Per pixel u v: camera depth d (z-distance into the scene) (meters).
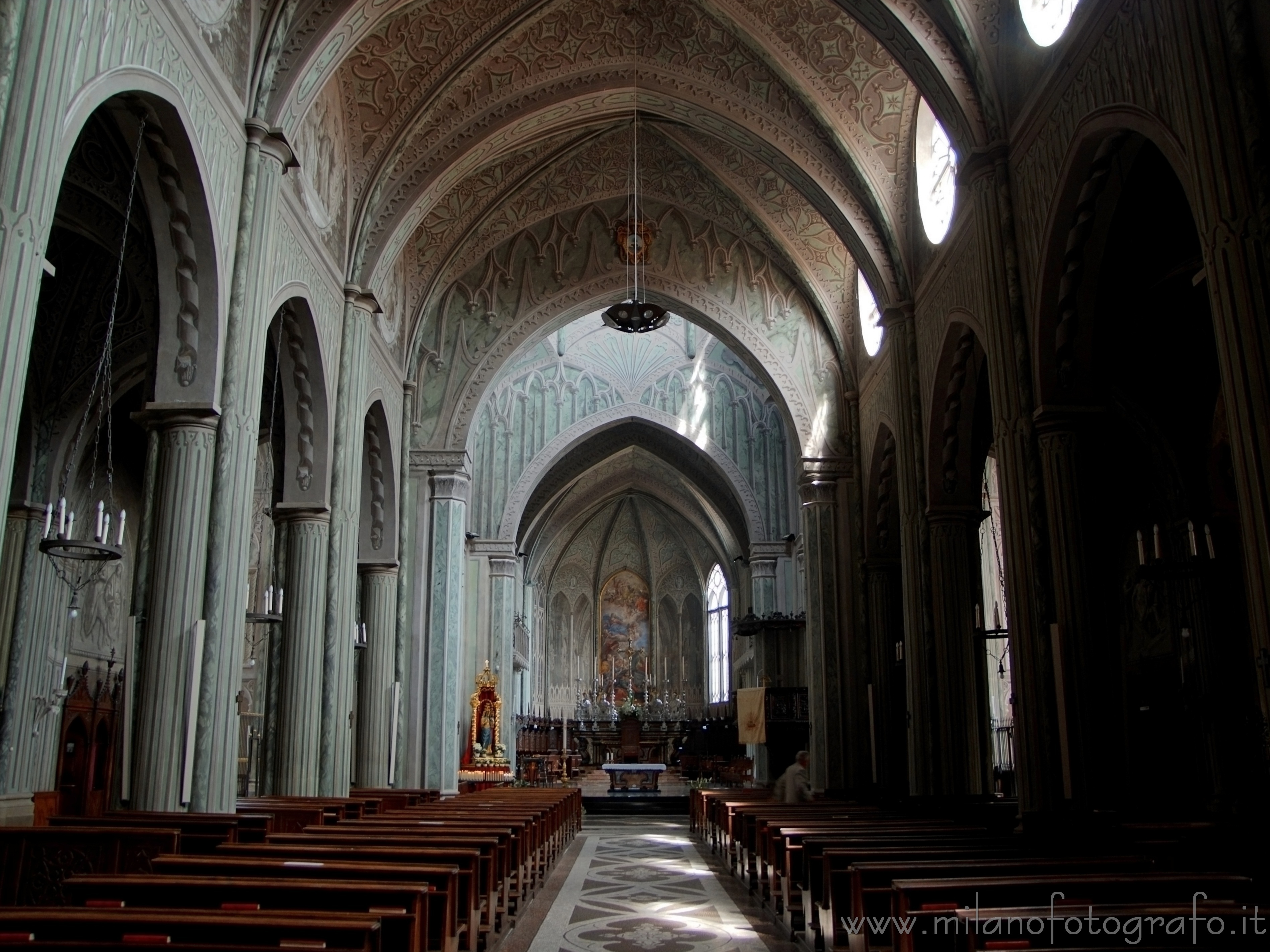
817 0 15.46
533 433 30.42
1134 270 13.73
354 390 16.12
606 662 46.34
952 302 14.77
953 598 15.57
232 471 10.98
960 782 15.03
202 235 10.81
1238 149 7.28
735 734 38.12
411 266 20.62
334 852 7.23
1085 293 11.26
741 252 23.20
